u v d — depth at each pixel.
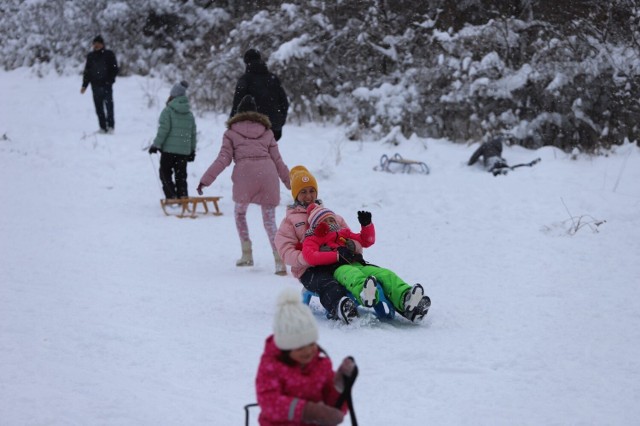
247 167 15.70
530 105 27.30
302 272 12.53
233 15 39.72
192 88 33.72
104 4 40.47
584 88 26.39
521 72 27.38
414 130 28.52
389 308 12.09
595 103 26.53
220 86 32.81
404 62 30.78
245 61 21.17
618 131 26.12
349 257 12.22
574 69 26.56
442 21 31.27
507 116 27.16
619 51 27.36
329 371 5.96
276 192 15.79
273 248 15.50
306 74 31.41
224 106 32.25
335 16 32.06
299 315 5.69
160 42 40.50
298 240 12.82
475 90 27.42
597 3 28.95
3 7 44.34
